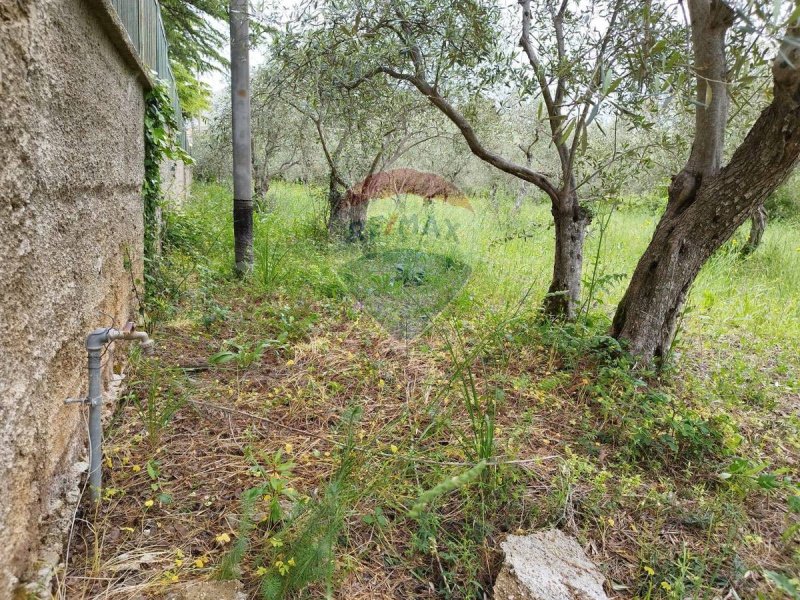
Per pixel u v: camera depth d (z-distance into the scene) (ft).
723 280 18.85
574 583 5.40
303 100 19.67
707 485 7.63
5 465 4.05
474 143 12.36
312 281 15.01
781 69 7.73
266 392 9.18
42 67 4.93
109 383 8.04
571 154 12.04
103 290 7.63
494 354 11.06
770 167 8.95
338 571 5.42
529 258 19.89
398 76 12.89
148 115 12.54
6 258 4.13
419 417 8.54
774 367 12.28
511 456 7.36
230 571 5.00
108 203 8.11
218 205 26.99
